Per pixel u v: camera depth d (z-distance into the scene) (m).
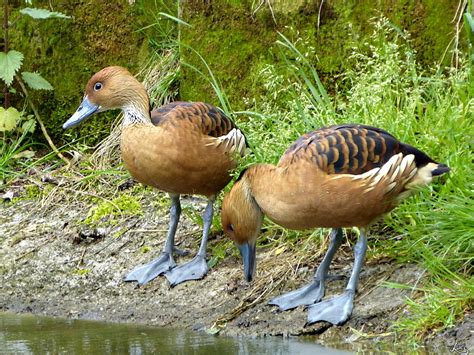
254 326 9.76
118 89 10.81
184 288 10.71
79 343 9.51
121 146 10.70
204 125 10.54
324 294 10.00
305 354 8.88
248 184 9.79
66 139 14.30
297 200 9.23
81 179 13.20
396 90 12.04
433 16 12.65
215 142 10.52
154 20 14.29
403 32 12.70
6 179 13.64
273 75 12.36
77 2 14.23
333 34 12.94
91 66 14.33
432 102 11.68
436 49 12.69
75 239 11.96
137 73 14.28
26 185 13.43
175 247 11.43
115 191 12.95
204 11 13.41
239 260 11.02
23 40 14.33
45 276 11.50
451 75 11.73
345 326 9.44
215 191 10.91
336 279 10.20
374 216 9.41
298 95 13.05
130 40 14.28
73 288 11.22
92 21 14.27
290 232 11.06
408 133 11.04
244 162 10.88
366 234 9.65
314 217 9.32
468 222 9.80
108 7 14.23
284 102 13.12
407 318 9.24
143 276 11.00
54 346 9.42
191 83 13.66
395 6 12.71
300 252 10.74
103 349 9.27
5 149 14.15
